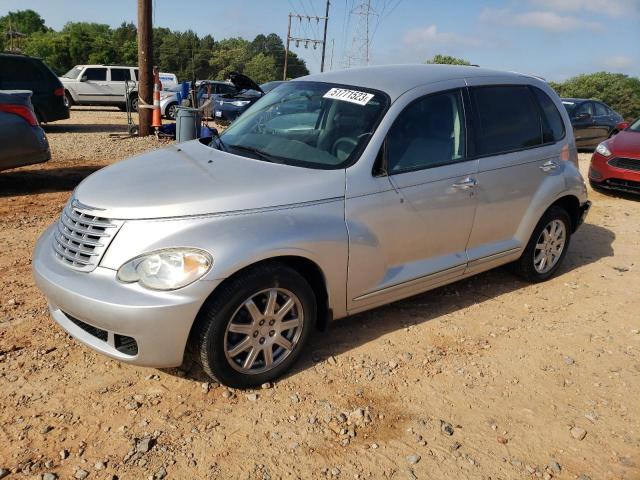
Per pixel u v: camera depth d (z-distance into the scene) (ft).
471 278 17.31
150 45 42.29
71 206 11.12
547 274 17.19
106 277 9.84
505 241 15.34
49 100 46.06
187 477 8.67
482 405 10.94
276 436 9.67
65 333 12.48
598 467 9.50
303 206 10.97
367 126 12.34
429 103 13.29
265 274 10.21
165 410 10.14
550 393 11.49
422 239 13.02
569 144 16.85
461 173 13.51
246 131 13.99
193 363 11.59
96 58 283.79
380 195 11.96
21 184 26.48
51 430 9.49
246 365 10.60
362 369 11.84
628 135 30.91
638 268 19.06
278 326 10.82
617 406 11.19
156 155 13.23
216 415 10.09
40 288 10.74
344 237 11.27
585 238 22.38
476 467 9.30
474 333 13.78
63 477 8.51
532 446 9.90
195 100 40.14
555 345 13.44
